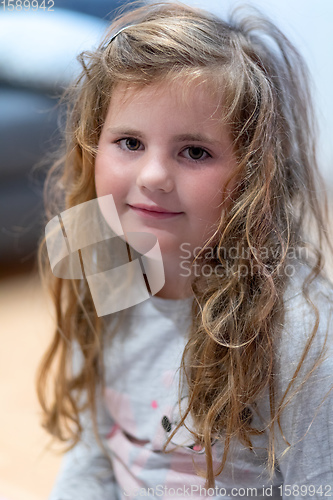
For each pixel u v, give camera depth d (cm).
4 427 112
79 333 78
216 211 56
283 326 56
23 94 153
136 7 70
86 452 78
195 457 62
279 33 69
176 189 55
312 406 54
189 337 62
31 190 162
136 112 54
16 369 130
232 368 58
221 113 54
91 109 61
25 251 168
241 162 56
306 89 72
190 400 59
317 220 69
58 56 147
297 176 66
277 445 58
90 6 151
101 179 59
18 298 163
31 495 95
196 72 53
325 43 135
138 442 69
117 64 56
